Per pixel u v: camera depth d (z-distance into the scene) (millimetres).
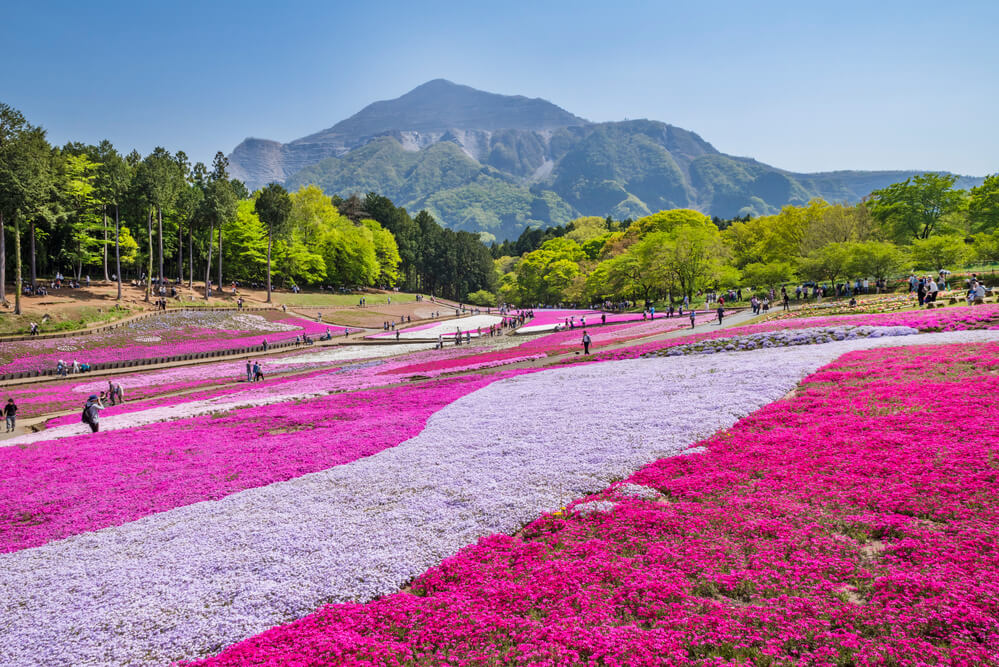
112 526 14062
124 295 80750
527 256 182000
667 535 9828
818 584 7832
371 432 20703
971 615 6617
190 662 8133
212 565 10914
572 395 22859
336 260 137000
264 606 9359
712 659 6605
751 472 12164
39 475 18656
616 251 136375
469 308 144875
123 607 9742
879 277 65875
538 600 8414
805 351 25312
